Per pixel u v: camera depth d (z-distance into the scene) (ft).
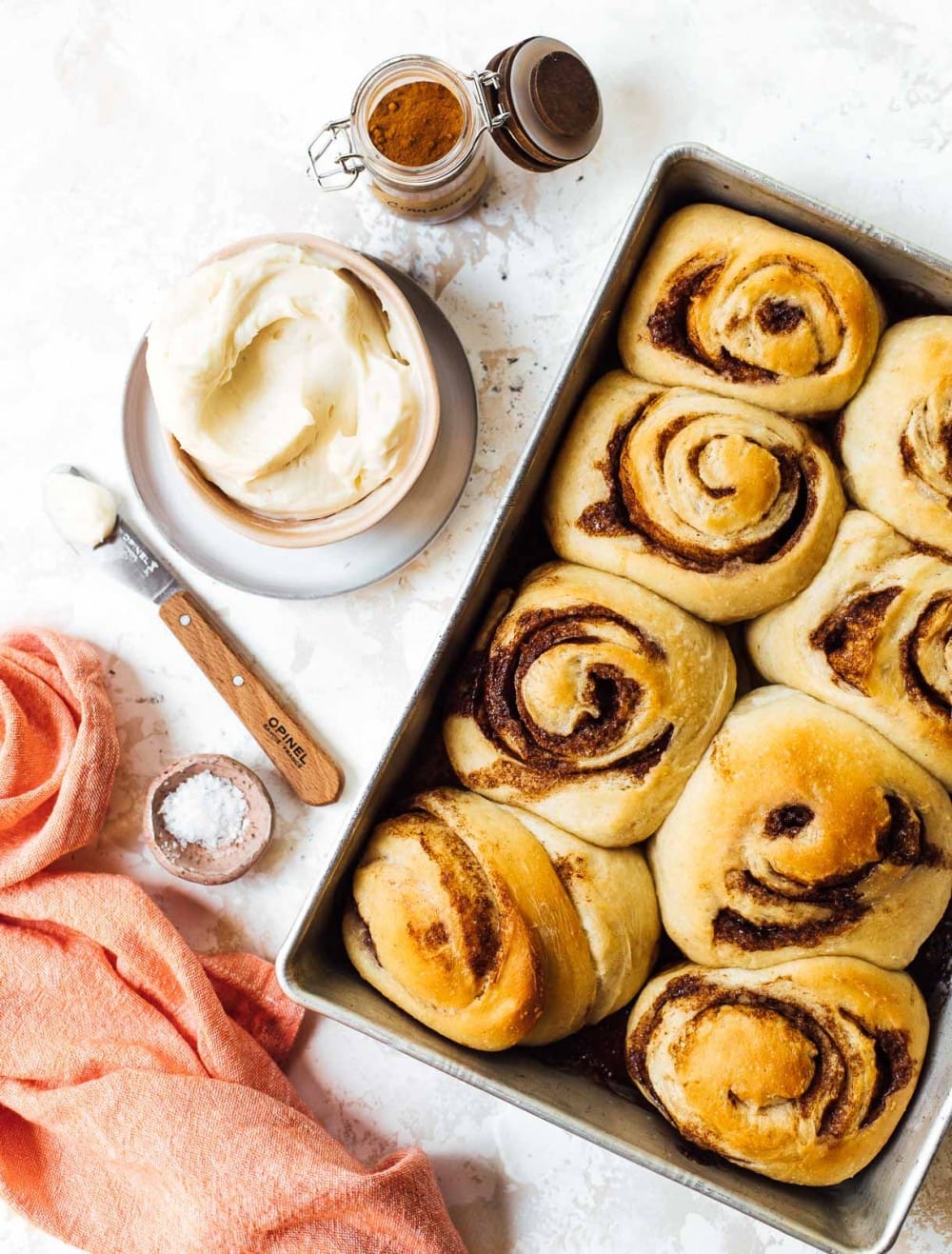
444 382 2.61
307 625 2.67
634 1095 2.42
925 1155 2.22
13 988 2.60
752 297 2.29
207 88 2.67
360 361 2.48
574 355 2.29
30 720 2.65
